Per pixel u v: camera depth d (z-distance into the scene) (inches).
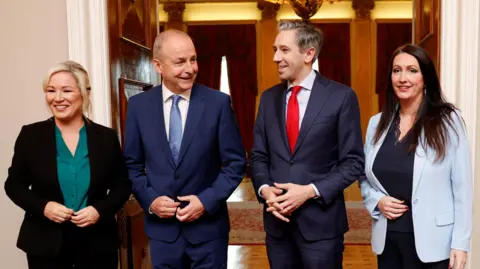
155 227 89.0
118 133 108.8
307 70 90.0
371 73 434.9
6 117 110.7
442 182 79.7
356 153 87.7
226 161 89.7
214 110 88.5
